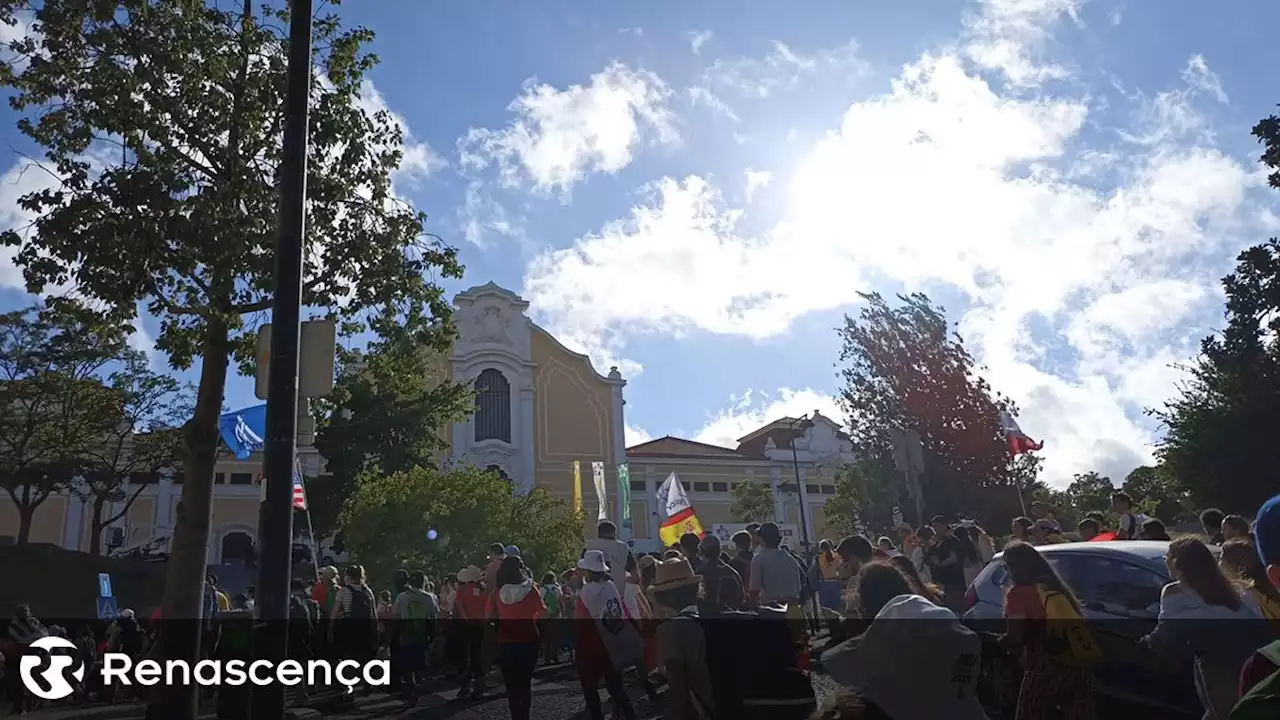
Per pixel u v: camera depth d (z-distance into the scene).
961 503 24.30
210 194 10.90
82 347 35.12
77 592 31.61
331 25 12.59
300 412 8.24
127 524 49.59
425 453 43.53
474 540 25.11
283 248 7.91
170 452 40.12
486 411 56.50
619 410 59.31
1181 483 34.47
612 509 57.47
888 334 25.75
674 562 5.66
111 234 10.30
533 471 56.31
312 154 12.26
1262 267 28.30
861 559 6.93
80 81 10.68
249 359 12.81
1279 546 2.55
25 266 10.52
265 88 11.36
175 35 10.91
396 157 12.96
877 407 25.98
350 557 27.00
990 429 25.02
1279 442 30.88
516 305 59.12
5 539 39.53
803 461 64.88
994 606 8.38
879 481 25.72
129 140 10.69
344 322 13.55
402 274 12.96
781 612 4.66
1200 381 34.97
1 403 35.38
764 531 10.62
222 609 16.66
